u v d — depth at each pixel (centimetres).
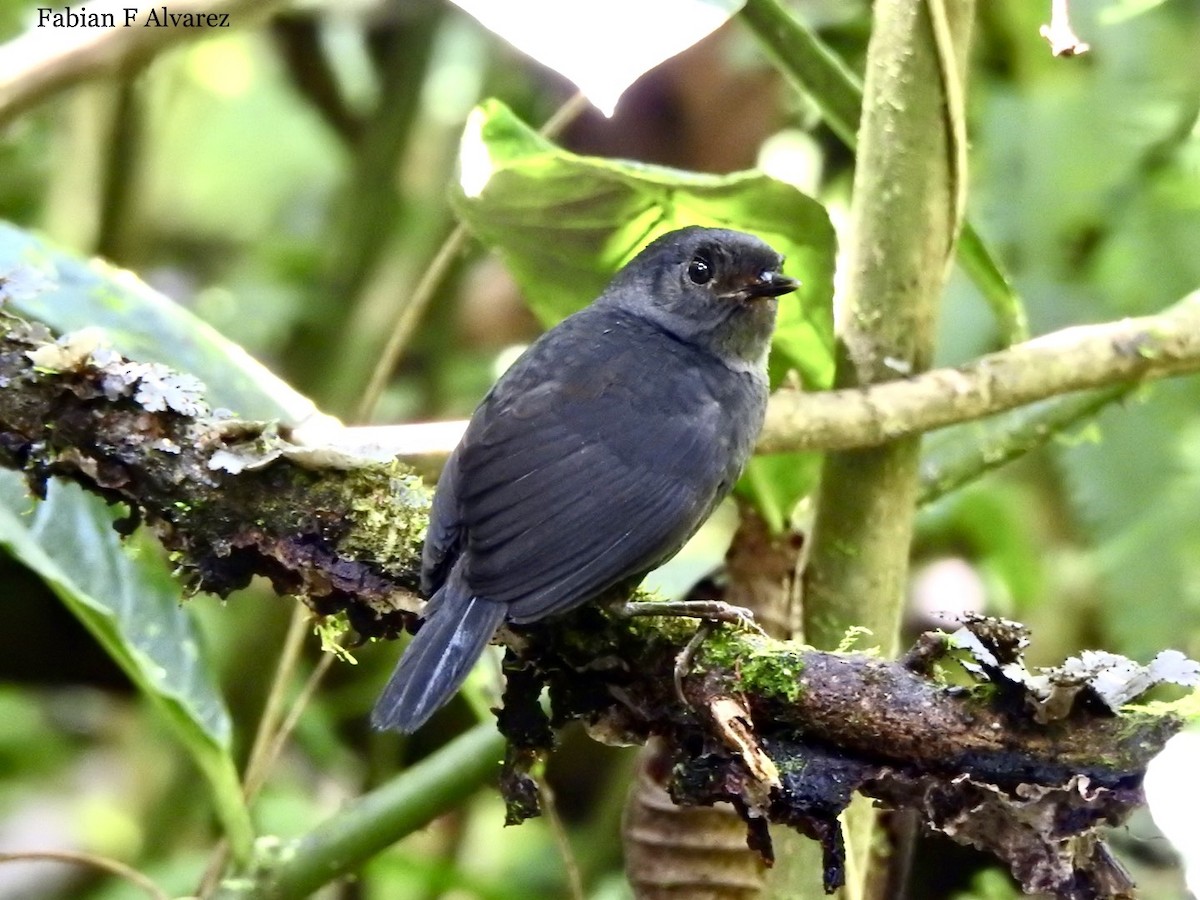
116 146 1194
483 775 697
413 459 692
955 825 526
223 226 1570
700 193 646
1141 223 912
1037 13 945
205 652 697
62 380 614
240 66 1450
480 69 1329
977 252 691
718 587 755
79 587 685
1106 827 512
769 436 634
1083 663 521
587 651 609
